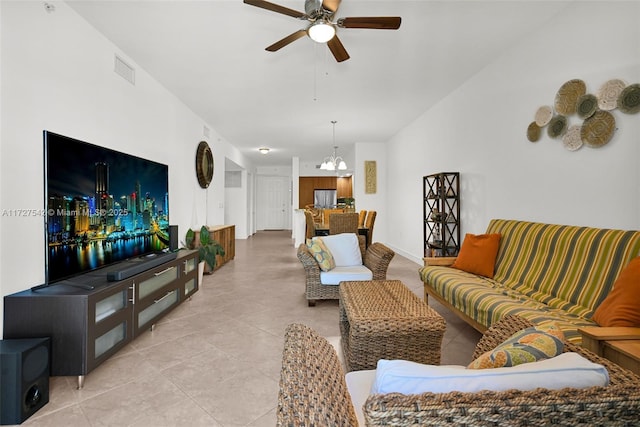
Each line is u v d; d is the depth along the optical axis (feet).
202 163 17.06
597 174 7.41
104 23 8.52
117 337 7.07
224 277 15.21
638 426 2.00
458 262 10.21
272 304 11.14
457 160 13.67
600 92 7.29
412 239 19.27
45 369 5.54
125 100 10.22
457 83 13.08
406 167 20.13
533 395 2.01
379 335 5.71
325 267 10.97
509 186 10.39
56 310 5.95
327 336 8.43
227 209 32.19
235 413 5.31
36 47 6.86
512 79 10.12
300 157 32.24
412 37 9.45
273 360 7.12
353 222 15.10
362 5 7.95
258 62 10.93
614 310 5.23
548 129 8.73
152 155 12.01
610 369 2.61
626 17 6.75
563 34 8.21
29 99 6.69
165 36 9.21
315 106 15.78
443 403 1.98
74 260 6.75
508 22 8.75
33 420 5.10
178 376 6.45
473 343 8.04
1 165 6.08
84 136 8.34
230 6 7.88
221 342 8.04
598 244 6.74
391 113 17.22
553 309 6.57
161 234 10.77
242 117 17.53
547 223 8.83
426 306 6.48
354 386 3.89
